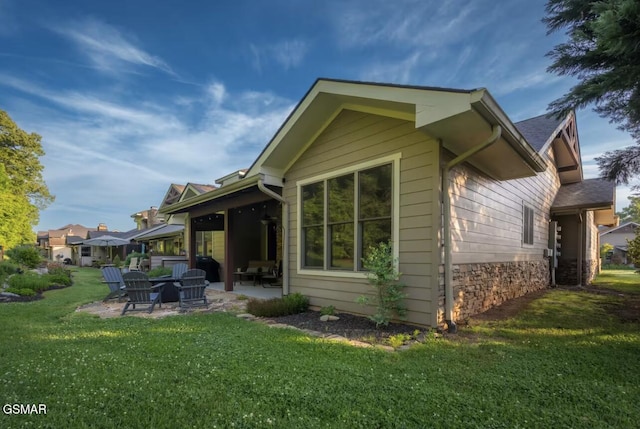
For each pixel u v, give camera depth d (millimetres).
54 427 2195
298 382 2840
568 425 2201
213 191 8109
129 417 2314
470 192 5621
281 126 6410
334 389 2709
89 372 3088
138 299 6539
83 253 34406
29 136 24953
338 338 4324
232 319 5574
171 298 7805
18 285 9688
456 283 5023
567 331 4562
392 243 5066
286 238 7098
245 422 2242
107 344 4043
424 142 4781
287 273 7043
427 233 4668
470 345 3943
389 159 5219
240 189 7578
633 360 3416
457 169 5180
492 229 6539
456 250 5055
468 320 5094
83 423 2236
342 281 5852
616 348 3809
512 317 5426
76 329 4863
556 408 2428
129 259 20266
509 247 7465
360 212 5652
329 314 5613
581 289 9555
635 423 2232
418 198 4812
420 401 2500
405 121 5043
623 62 4086
